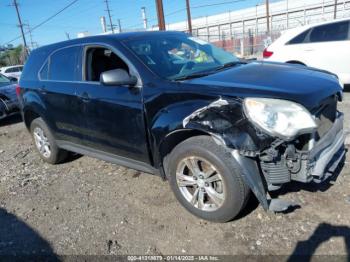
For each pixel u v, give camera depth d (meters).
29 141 6.49
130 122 3.27
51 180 4.32
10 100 8.05
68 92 3.92
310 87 2.73
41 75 4.49
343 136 3.15
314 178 2.71
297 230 2.72
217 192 2.84
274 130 2.42
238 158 2.53
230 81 2.88
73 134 4.14
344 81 6.95
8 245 2.99
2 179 4.55
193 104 2.78
